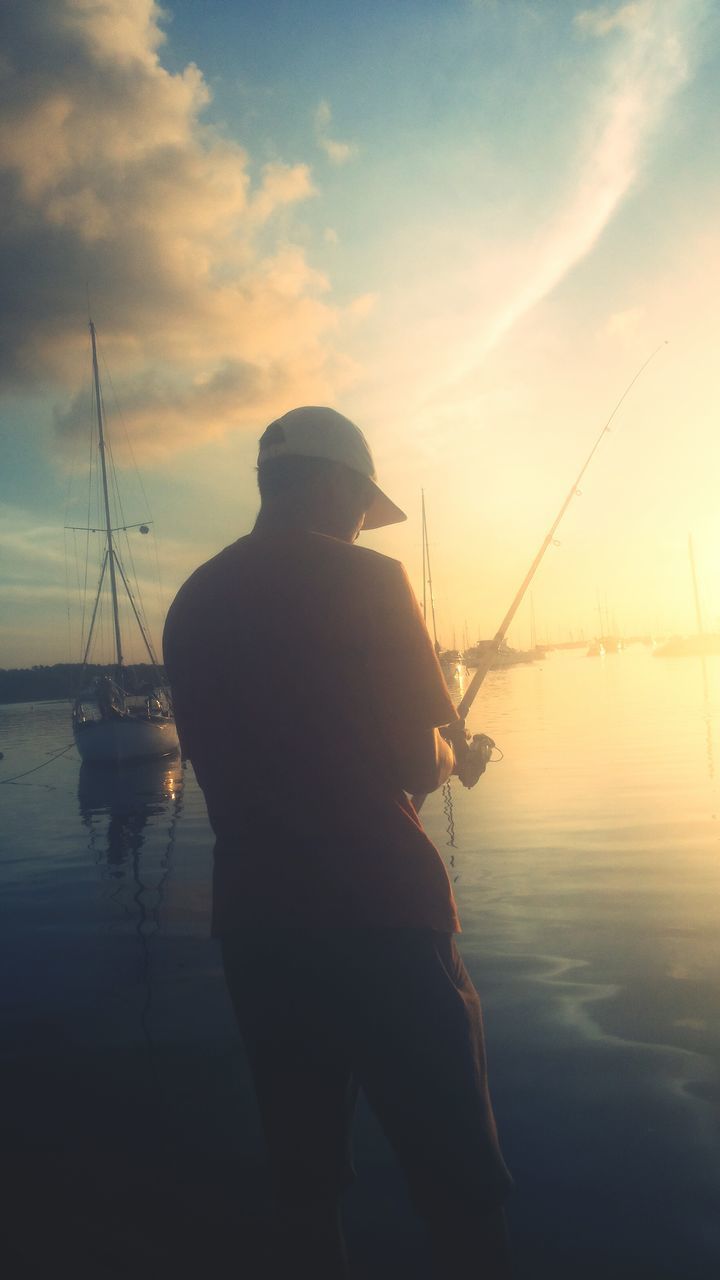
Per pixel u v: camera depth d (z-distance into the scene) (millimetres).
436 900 1380
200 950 4336
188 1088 2887
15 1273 2008
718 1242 1993
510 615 2387
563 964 3830
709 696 21891
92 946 4484
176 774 14125
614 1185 2219
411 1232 2121
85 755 16656
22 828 8703
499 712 20188
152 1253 2066
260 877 1377
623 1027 3148
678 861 5645
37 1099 2838
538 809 7832
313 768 1363
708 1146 2369
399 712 1385
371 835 1354
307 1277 1367
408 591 1445
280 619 1399
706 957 3838
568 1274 1906
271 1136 1416
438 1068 1305
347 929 1329
